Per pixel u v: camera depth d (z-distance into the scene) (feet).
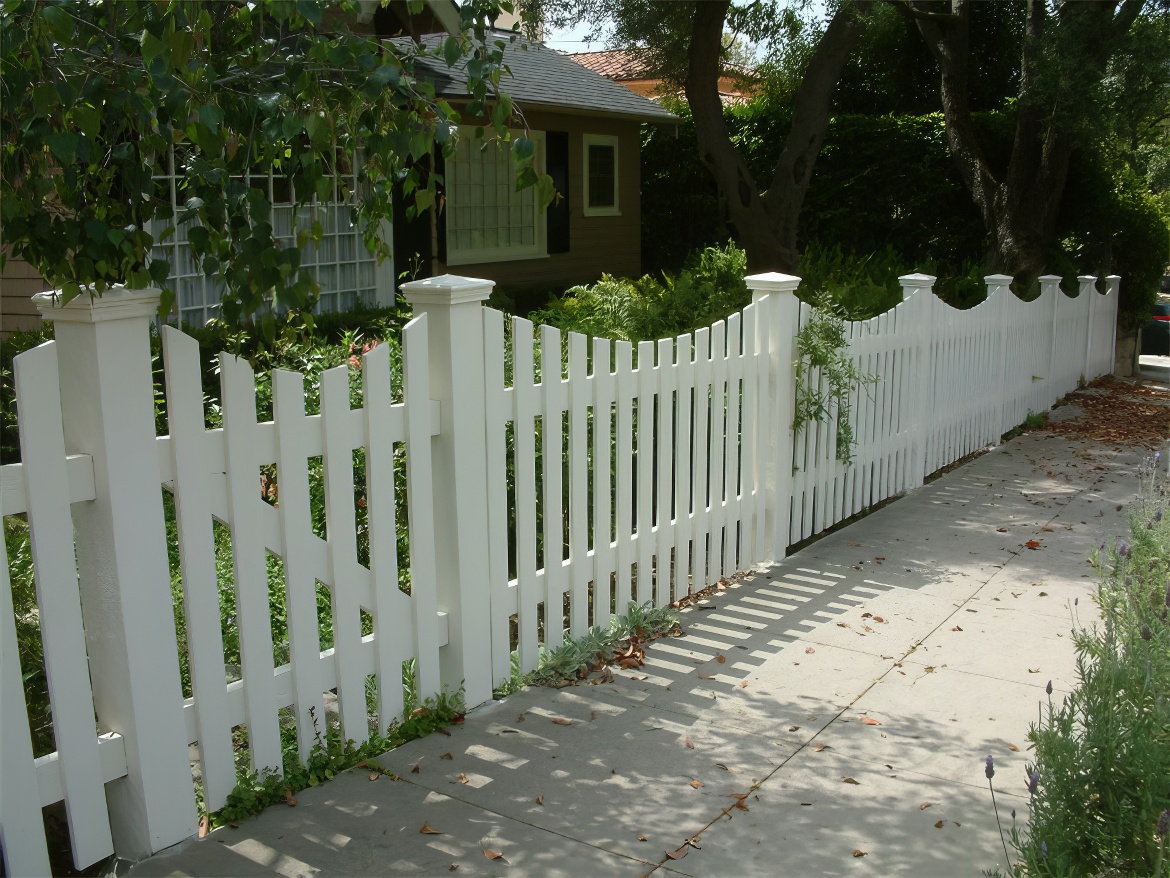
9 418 22.45
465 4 10.91
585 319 26.58
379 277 39.22
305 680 11.51
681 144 60.08
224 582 15.66
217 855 10.18
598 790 11.53
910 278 24.80
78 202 9.52
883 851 10.43
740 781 11.76
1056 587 18.38
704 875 10.02
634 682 14.40
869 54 63.00
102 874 9.98
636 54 40.65
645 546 16.47
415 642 12.73
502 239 47.09
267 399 17.93
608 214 53.36
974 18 61.52
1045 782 8.60
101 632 9.83
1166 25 43.88
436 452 12.89
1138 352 48.83
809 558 20.07
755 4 44.60
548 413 14.21
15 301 31.42
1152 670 9.33
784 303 18.94
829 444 21.44
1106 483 26.30
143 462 9.75
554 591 14.75
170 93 8.61
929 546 20.90
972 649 15.58
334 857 10.20
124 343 9.49
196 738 10.58
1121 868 8.34
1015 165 47.73
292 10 9.26
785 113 58.08
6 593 8.87
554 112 47.01
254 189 9.42
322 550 11.57
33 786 9.12
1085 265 49.14
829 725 13.14
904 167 54.75
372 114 10.31
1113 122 43.60
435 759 12.16
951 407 27.78
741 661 15.14
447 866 10.09
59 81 8.57
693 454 17.56
